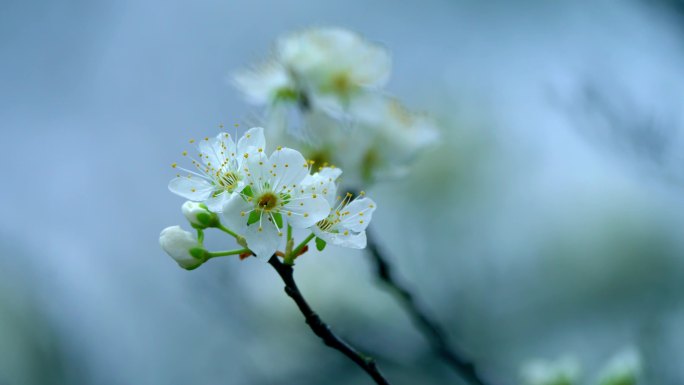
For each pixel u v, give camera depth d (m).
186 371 0.80
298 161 0.54
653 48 0.70
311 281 0.77
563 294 0.86
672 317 0.78
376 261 0.62
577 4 0.78
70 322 0.83
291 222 0.54
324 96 0.64
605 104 0.65
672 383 0.65
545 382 0.63
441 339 0.61
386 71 0.64
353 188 0.63
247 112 0.64
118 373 0.82
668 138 0.65
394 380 0.69
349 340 0.66
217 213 0.54
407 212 0.85
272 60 0.65
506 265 0.86
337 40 0.64
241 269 0.75
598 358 0.81
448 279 0.78
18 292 0.83
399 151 0.64
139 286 0.83
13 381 0.80
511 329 0.81
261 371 0.72
